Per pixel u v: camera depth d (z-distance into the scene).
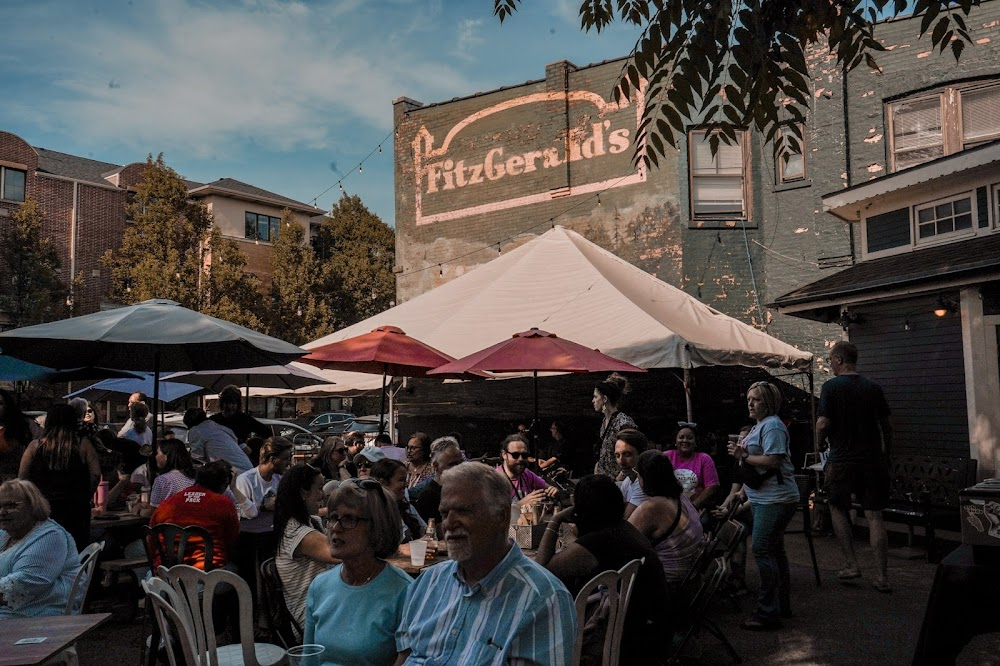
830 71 14.38
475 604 2.64
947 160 9.55
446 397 17.58
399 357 8.93
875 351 10.27
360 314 35.00
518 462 6.85
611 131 16.38
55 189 30.78
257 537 6.32
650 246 15.67
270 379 11.73
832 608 6.55
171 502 5.38
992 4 13.27
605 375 15.53
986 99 13.23
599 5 4.77
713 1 3.80
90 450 6.30
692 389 14.84
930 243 10.29
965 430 9.05
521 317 11.35
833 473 7.28
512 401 16.73
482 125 18.14
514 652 2.54
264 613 4.68
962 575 3.97
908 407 9.79
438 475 6.25
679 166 15.45
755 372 14.67
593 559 4.08
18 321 26.44
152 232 27.92
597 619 4.17
